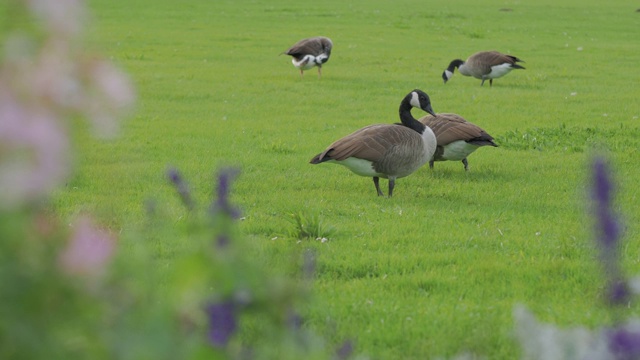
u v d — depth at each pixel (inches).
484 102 1229.1
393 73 1530.5
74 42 155.9
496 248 538.0
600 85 1406.3
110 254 170.6
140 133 943.7
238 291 199.9
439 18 2546.8
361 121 1063.6
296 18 2492.6
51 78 150.9
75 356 173.2
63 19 153.6
